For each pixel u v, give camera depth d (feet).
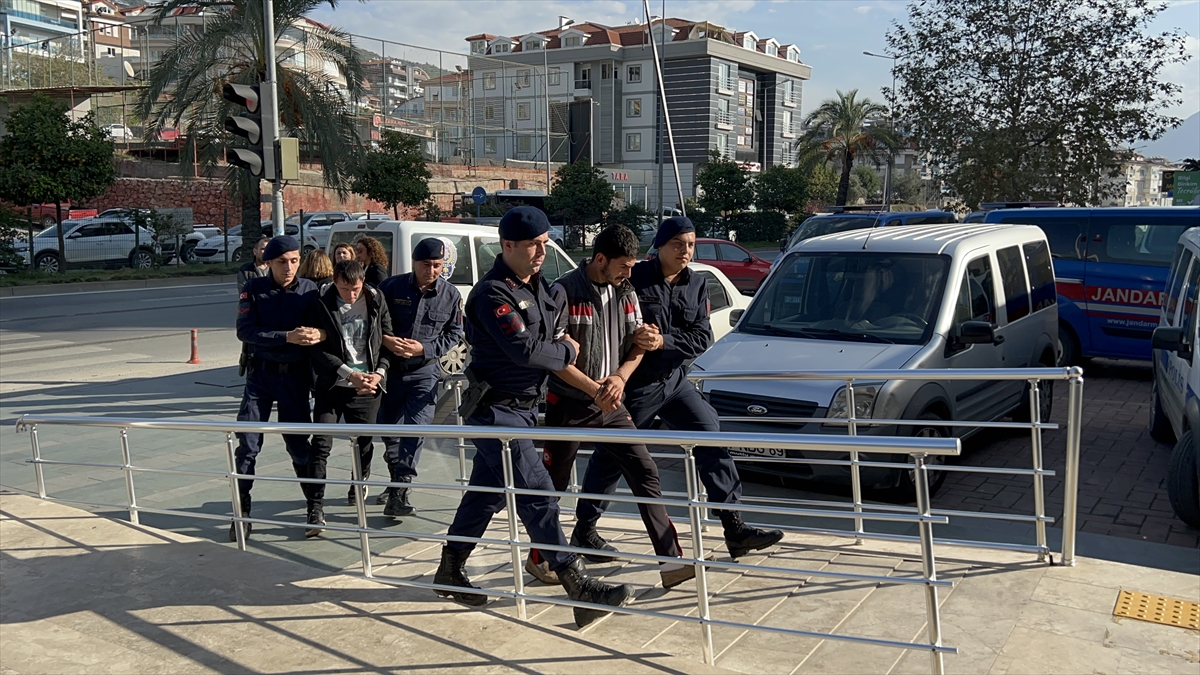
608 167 223.51
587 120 238.07
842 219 56.95
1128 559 16.47
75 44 157.17
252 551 16.89
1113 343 35.22
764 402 20.66
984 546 15.88
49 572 15.14
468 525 13.91
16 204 82.99
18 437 28.12
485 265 33.24
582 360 13.76
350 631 12.59
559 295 13.43
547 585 15.21
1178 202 96.99
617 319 14.14
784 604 14.11
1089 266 35.50
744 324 24.45
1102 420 28.99
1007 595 14.20
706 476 15.60
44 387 35.88
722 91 237.45
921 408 20.44
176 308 64.75
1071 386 14.82
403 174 112.88
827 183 197.77
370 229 31.40
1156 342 20.03
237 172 87.35
